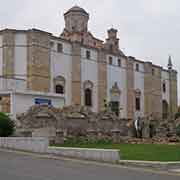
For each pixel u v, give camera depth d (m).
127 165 16.70
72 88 56.31
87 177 12.96
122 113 64.75
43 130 31.34
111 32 71.88
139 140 33.41
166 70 77.12
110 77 63.16
